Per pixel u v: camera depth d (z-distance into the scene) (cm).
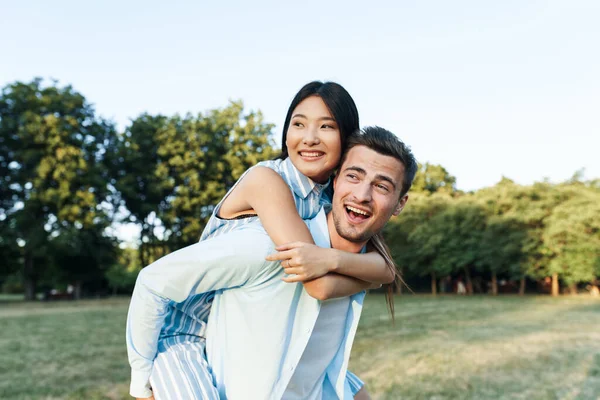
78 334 1120
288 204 166
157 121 3331
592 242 2539
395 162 167
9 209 2939
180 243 3262
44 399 540
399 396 540
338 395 192
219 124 3247
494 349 841
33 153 2762
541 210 2698
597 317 1426
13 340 1013
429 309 1802
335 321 185
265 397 165
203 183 3166
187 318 181
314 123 176
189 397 161
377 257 179
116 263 3425
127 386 600
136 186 3203
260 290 164
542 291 3372
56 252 2908
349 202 167
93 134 3075
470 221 3044
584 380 612
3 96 2912
